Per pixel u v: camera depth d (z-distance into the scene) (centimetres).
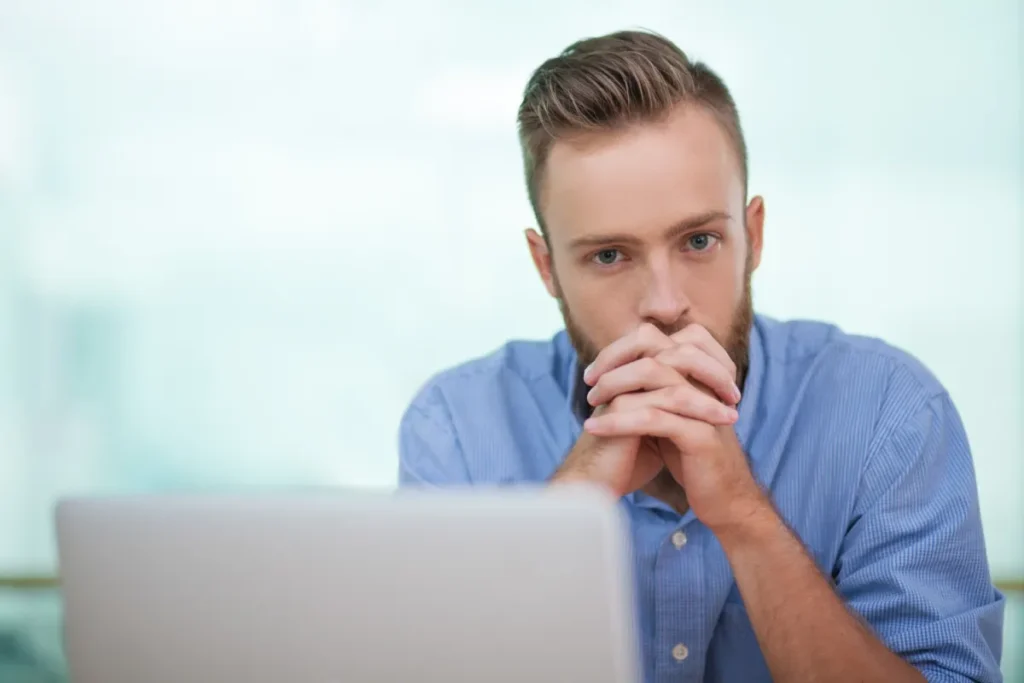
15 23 384
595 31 371
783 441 149
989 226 359
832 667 119
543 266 144
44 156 386
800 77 364
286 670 85
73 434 384
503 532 80
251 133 383
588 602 80
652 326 127
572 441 159
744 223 134
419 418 163
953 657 128
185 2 384
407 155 378
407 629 83
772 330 159
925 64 360
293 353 382
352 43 379
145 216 385
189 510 86
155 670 88
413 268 379
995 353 360
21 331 386
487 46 374
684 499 144
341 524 83
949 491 142
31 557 379
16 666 325
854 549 141
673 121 127
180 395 383
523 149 138
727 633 143
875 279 363
